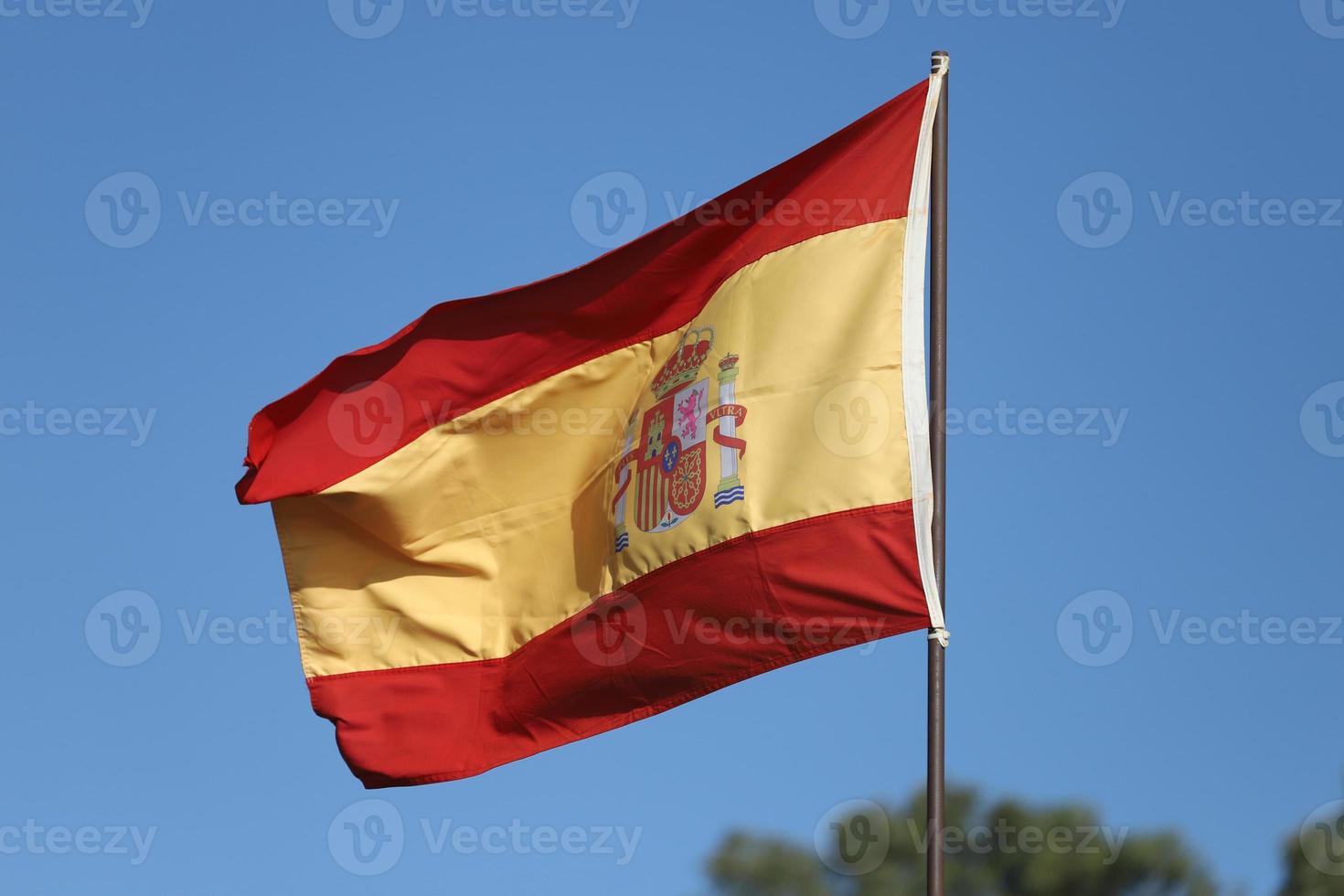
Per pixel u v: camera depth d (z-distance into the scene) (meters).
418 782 16.08
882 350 14.41
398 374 16.27
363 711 16.20
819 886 21.73
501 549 16.12
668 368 15.48
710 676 14.85
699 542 14.81
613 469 15.67
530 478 16.14
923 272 14.55
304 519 16.50
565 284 15.97
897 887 21.80
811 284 14.80
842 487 14.25
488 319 16.17
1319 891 20.41
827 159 15.13
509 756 15.90
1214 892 21.52
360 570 16.42
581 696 15.58
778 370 14.73
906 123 14.86
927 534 13.99
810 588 14.28
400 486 16.16
